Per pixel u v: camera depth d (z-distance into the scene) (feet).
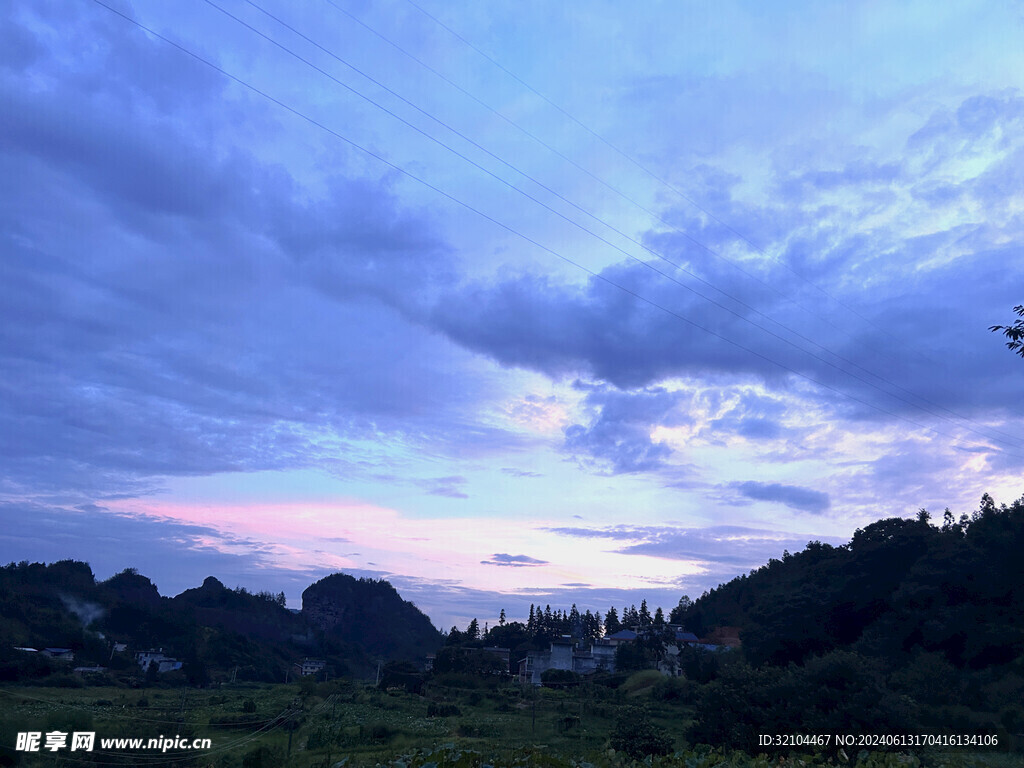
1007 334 42.34
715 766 28.84
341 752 151.84
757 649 226.38
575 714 215.31
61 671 331.77
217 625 602.03
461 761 22.21
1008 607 176.65
